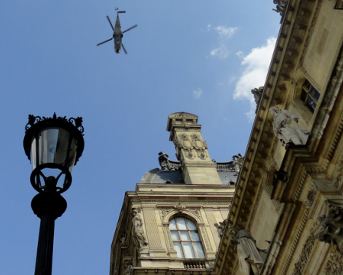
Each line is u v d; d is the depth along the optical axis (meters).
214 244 39.84
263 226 29.88
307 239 22.25
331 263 20.50
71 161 9.39
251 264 27.16
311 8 24.39
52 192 8.91
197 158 50.59
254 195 30.84
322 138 21.67
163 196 43.59
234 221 32.25
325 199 20.16
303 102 26.59
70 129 9.61
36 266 7.85
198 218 42.41
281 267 24.09
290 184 22.66
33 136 9.45
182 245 40.09
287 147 22.62
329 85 21.20
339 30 22.08
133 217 41.34
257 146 29.20
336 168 21.17
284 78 27.00
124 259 40.34
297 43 25.64
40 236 8.38
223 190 45.53
